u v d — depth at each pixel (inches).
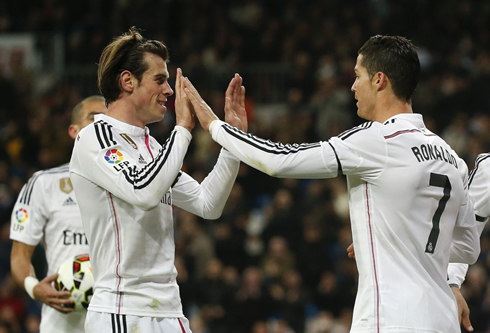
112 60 243.8
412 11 1000.2
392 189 220.8
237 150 229.8
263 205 783.7
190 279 650.2
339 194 746.2
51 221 312.5
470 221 243.0
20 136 858.1
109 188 230.2
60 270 295.6
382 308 216.7
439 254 226.5
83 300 287.4
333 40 967.0
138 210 237.0
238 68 962.1
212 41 985.5
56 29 1023.0
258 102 962.1
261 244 703.1
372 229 223.1
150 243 238.8
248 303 632.4
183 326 244.1
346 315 629.0
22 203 317.7
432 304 217.9
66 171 318.0
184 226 696.4
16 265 314.2
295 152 222.1
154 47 247.0
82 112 318.7
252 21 1006.4
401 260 220.2
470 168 779.4
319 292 653.3
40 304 649.6
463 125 820.6
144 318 233.6
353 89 242.8
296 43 974.4
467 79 887.7
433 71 908.6
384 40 235.8
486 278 641.6
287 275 654.5
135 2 1005.2
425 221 223.9
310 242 687.7
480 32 989.2
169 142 233.8
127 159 233.0
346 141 222.2
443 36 989.8
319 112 880.9
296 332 625.0
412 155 223.1
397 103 234.2
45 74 983.6
